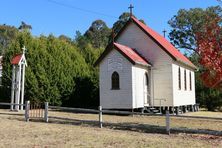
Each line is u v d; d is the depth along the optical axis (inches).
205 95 1781.5
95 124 879.7
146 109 1264.8
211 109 1782.7
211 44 740.0
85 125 875.4
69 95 1421.0
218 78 733.9
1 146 569.3
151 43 1346.0
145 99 1278.3
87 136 692.1
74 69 1489.9
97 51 1872.5
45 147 568.4
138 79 1228.5
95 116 1104.8
